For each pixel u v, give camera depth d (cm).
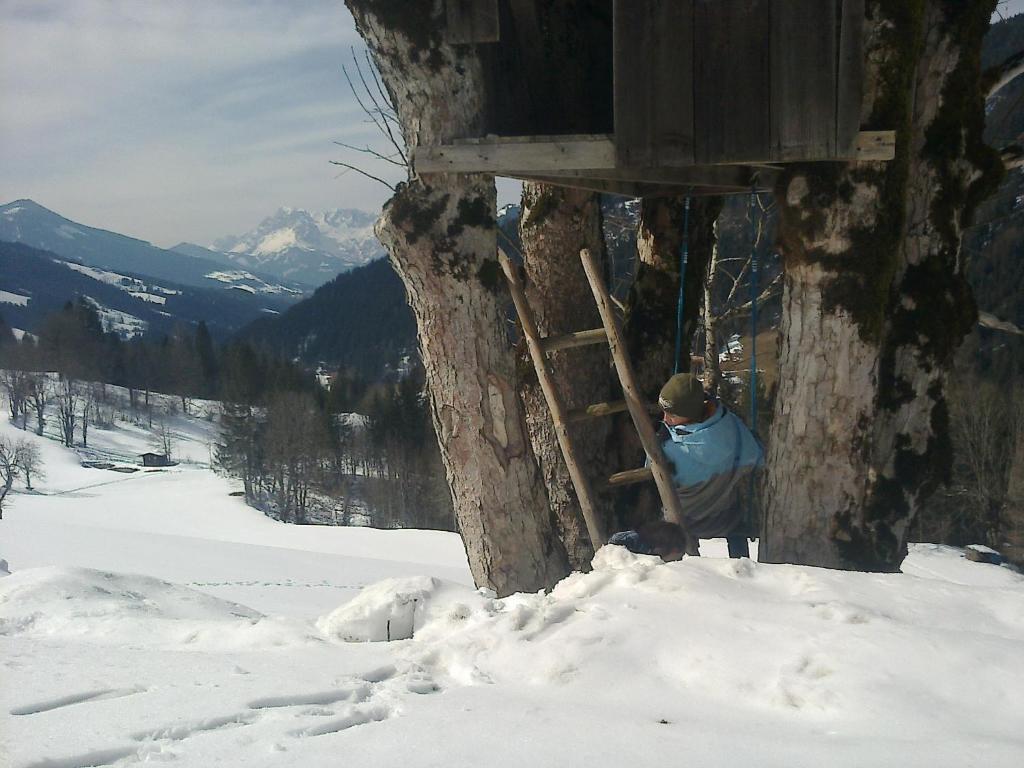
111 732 229
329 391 9725
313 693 263
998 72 519
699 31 469
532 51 613
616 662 281
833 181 463
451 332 514
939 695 250
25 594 432
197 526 6325
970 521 3206
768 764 209
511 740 225
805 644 279
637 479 552
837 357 471
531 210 679
